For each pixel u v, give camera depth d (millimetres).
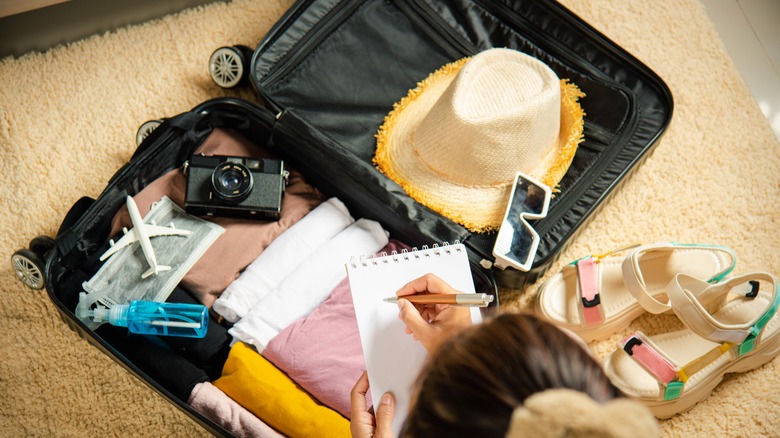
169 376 1138
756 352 1244
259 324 1170
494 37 1388
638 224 1408
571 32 1354
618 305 1301
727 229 1404
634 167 1297
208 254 1224
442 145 1222
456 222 1246
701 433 1265
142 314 1146
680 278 1224
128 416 1279
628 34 1535
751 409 1272
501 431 402
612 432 371
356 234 1242
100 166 1433
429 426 429
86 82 1474
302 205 1285
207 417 1122
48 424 1274
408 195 1229
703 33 1533
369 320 870
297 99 1332
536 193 1223
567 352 440
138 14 1513
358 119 1333
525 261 1191
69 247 1174
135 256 1207
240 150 1318
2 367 1301
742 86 1498
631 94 1295
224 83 1438
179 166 1300
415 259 907
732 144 1459
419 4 1386
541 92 1190
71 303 1195
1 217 1388
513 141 1194
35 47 1480
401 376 844
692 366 1177
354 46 1371
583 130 1306
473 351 439
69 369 1302
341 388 1138
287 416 1129
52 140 1438
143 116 1466
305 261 1214
